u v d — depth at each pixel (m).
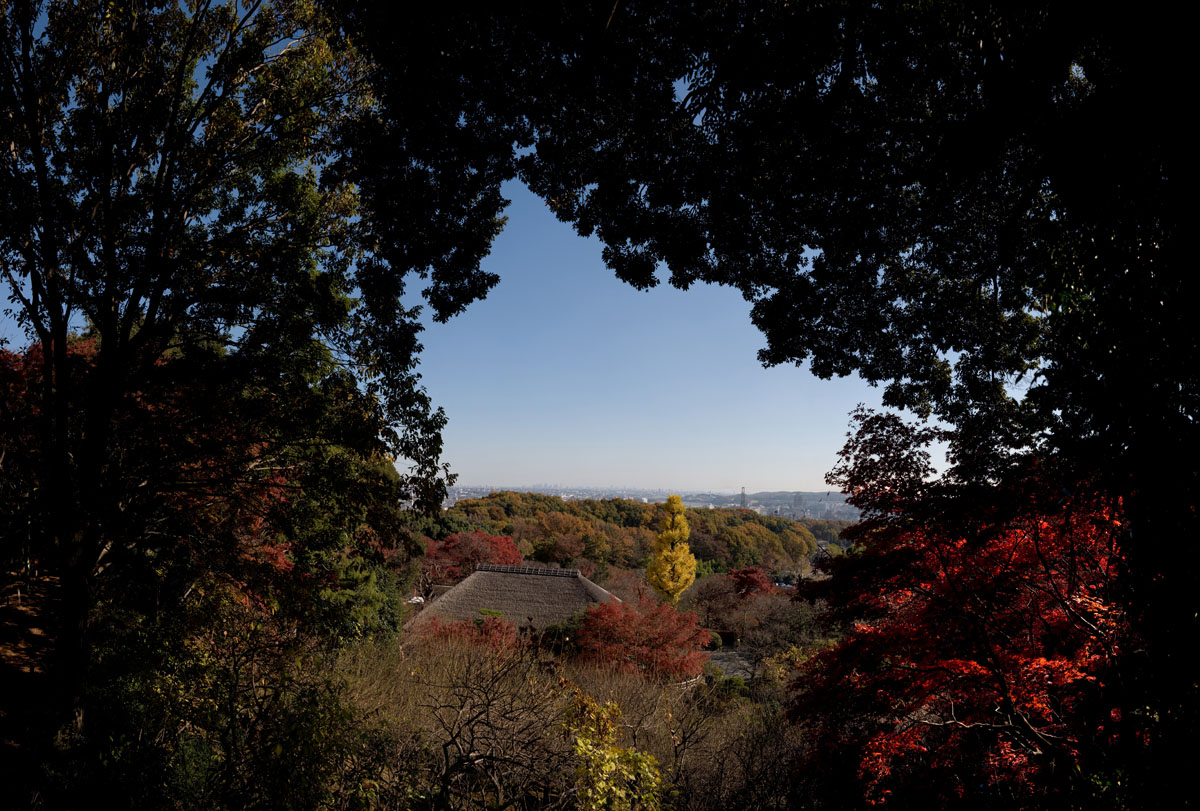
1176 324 3.84
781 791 9.03
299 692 6.63
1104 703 4.52
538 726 7.76
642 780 6.59
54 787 5.87
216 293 8.60
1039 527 5.89
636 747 9.53
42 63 7.98
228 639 7.29
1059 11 4.12
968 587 6.50
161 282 8.45
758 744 10.08
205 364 8.62
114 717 6.69
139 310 8.88
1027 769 6.41
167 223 8.55
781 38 5.20
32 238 7.82
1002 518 5.89
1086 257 4.64
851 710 7.48
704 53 5.59
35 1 7.84
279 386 9.06
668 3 5.48
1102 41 4.25
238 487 9.40
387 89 6.11
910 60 5.39
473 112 6.32
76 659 7.21
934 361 7.84
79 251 7.88
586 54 5.62
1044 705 6.33
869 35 5.21
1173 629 3.70
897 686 6.90
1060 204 5.18
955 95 5.48
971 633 6.48
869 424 7.32
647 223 6.75
